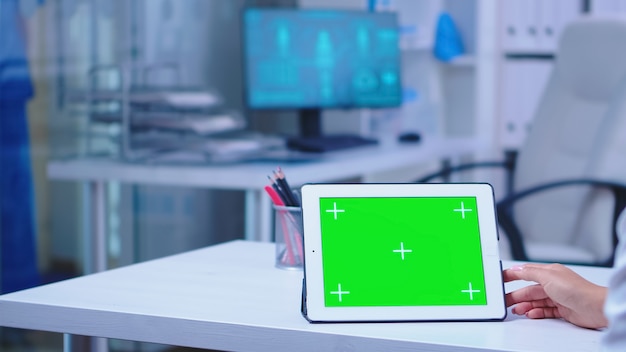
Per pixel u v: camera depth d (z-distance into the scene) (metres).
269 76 3.29
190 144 2.86
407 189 1.12
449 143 3.74
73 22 2.80
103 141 2.88
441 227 1.10
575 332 0.99
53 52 2.74
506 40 4.49
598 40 2.91
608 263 2.61
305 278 1.04
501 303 1.06
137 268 1.34
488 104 4.46
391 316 1.04
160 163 2.78
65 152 2.79
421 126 4.27
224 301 1.11
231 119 3.06
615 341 0.73
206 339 1.02
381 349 0.95
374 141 3.50
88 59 2.85
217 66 3.55
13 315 1.10
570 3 4.41
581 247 2.76
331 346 0.97
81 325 1.07
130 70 3.00
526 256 2.64
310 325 1.00
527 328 1.01
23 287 2.68
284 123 3.95
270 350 0.99
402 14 4.11
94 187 2.84
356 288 1.05
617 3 4.38
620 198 2.62
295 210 1.31
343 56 3.48
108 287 1.19
